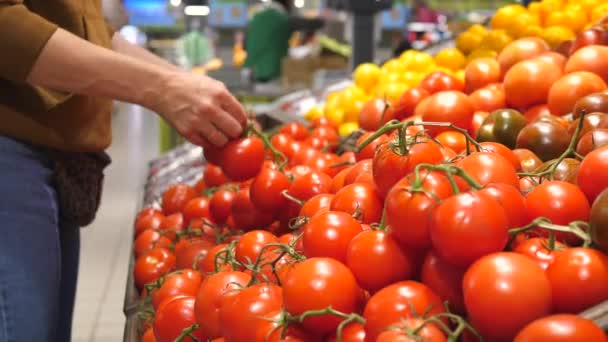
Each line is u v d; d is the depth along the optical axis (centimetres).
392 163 121
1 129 159
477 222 99
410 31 1149
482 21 357
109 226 575
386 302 102
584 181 118
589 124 151
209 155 178
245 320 114
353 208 130
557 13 279
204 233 196
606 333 87
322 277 108
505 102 204
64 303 198
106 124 187
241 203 184
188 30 1614
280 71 727
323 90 395
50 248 166
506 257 96
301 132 258
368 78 307
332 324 108
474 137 189
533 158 151
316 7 1566
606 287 97
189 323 135
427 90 232
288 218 178
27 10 150
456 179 112
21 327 157
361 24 539
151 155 873
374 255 111
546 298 94
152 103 160
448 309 102
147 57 220
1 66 149
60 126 167
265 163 198
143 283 190
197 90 160
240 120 170
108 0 330
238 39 1350
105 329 385
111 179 743
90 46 153
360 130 224
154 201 301
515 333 94
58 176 171
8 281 156
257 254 144
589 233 102
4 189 158
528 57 223
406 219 107
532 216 117
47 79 151
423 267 109
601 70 189
